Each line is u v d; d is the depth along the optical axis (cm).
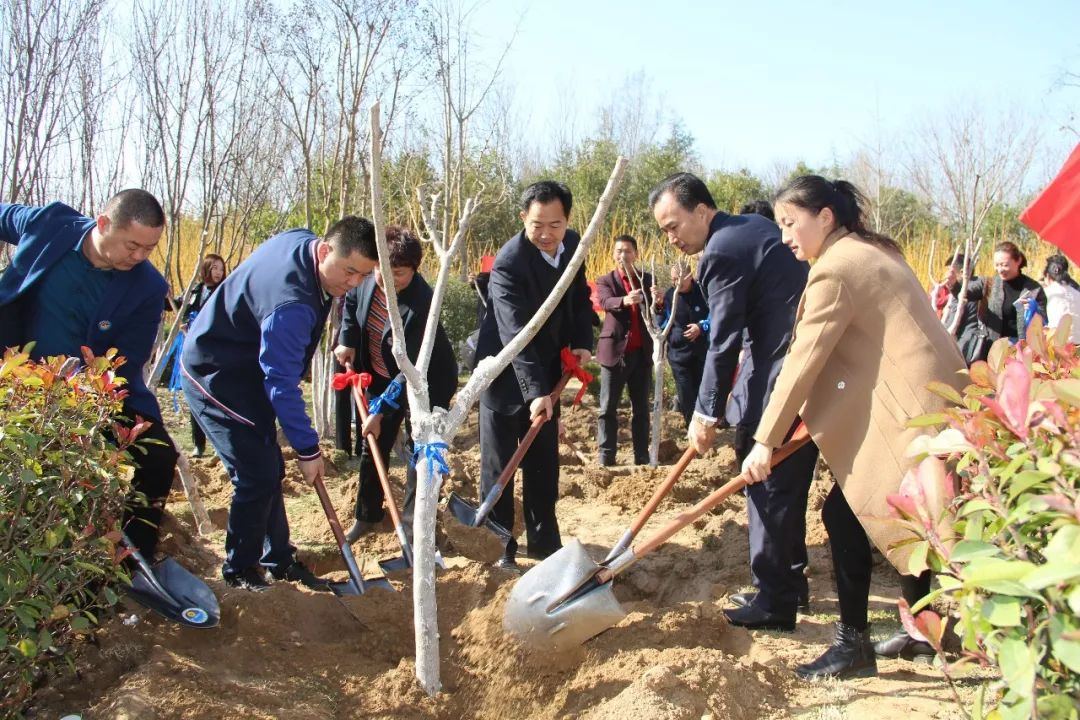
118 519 334
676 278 754
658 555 501
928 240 1384
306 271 383
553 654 345
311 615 378
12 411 293
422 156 973
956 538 212
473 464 674
